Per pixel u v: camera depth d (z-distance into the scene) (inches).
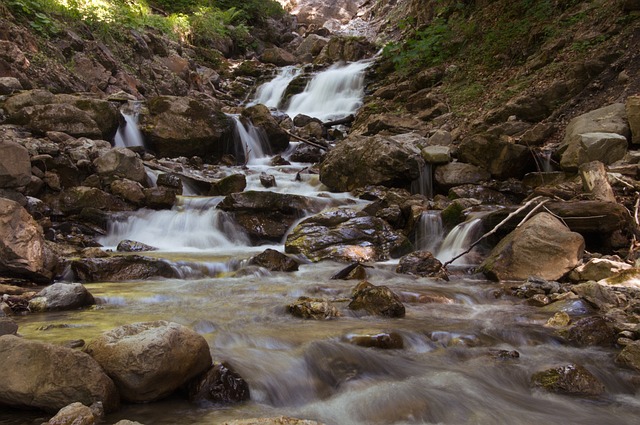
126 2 816.9
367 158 464.8
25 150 343.0
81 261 283.9
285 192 482.0
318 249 339.0
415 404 149.9
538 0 633.0
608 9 540.7
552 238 282.5
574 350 190.1
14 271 265.4
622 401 158.2
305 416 143.5
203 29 965.8
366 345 183.3
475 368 172.7
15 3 570.6
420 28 784.9
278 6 1190.3
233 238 384.5
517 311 230.8
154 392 144.1
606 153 378.0
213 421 136.3
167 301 239.8
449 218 359.9
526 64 573.0
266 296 247.9
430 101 624.7
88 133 466.0
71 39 617.6
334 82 831.1
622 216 303.3
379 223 359.9
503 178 431.2
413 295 247.9
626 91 444.1
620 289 247.0
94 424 130.6
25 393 134.9
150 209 400.2
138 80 681.6
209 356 156.2
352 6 1353.3
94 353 147.7
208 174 506.6
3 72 504.4
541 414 148.6
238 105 847.7
